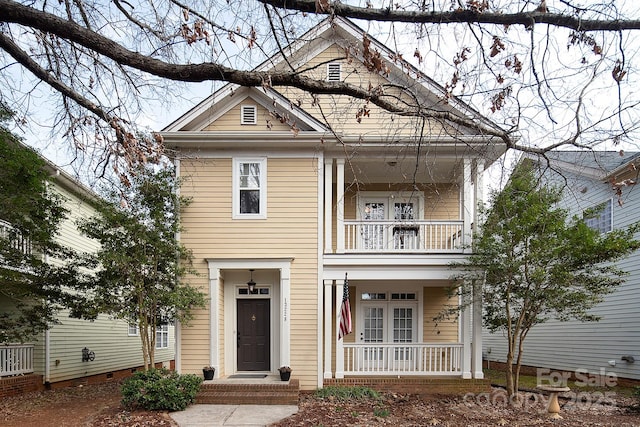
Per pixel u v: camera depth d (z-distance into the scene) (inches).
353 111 433.4
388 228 473.7
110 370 633.0
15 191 375.6
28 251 441.7
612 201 493.0
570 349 542.6
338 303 441.1
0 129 361.1
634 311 462.9
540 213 360.8
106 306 390.6
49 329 472.7
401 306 495.8
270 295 448.1
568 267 368.2
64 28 142.8
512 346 385.4
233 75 150.5
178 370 409.7
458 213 510.3
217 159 433.4
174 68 149.6
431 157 429.4
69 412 344.2
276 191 430.9
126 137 171.2
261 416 321.4
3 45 155.5
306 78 155.9
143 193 390.6
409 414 328.5
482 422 308.8
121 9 167.2
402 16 154.6
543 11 150.7
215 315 415.5
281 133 417.1
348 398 374.6
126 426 297.1
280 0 148.0
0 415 337.1
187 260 421.1
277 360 439.5
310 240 426.6
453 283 470.3
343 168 440.8
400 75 386.9
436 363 434.0
